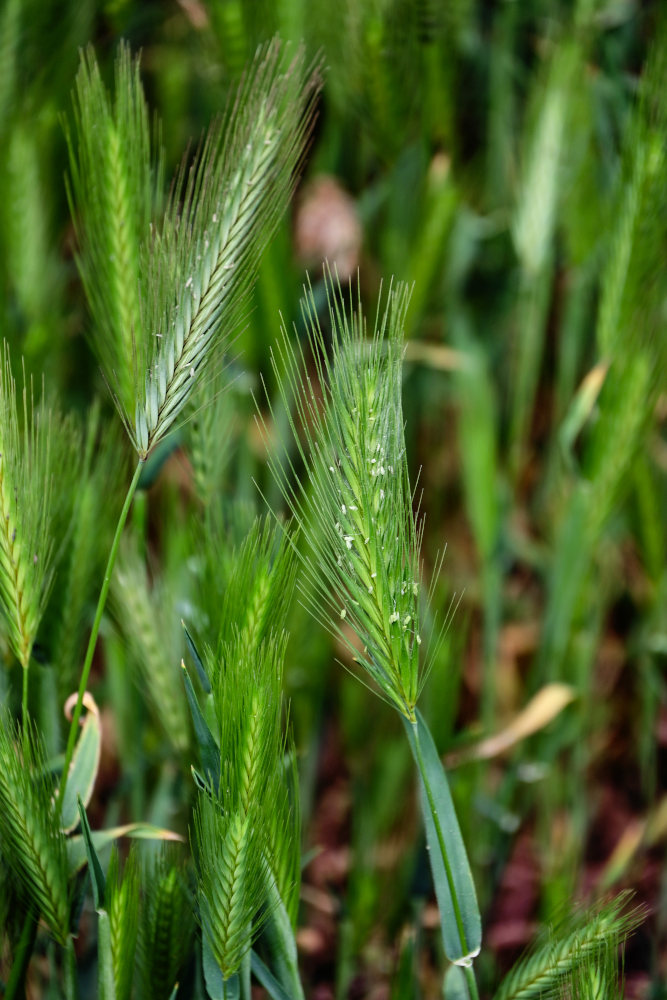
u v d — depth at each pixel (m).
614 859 0.67
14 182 0.67
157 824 0.62
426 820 0.53
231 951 0.53
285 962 0.54
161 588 0.61
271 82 0.55
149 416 0.52
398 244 0.74
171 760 0.62
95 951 0.59
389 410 0.52
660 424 0.75
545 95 0.71
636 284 0.65
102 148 0.56
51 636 0.58
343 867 0.74
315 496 0.53
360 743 0.70
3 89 0.68
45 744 0.57
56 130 0.70
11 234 0.67
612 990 0.53
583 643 0.69
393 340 0.52
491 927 0.71
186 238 0.53
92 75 0.56
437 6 0.68
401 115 0.70
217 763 0.53
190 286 0.53
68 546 0.58
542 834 0.72
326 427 0.52
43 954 0.61
